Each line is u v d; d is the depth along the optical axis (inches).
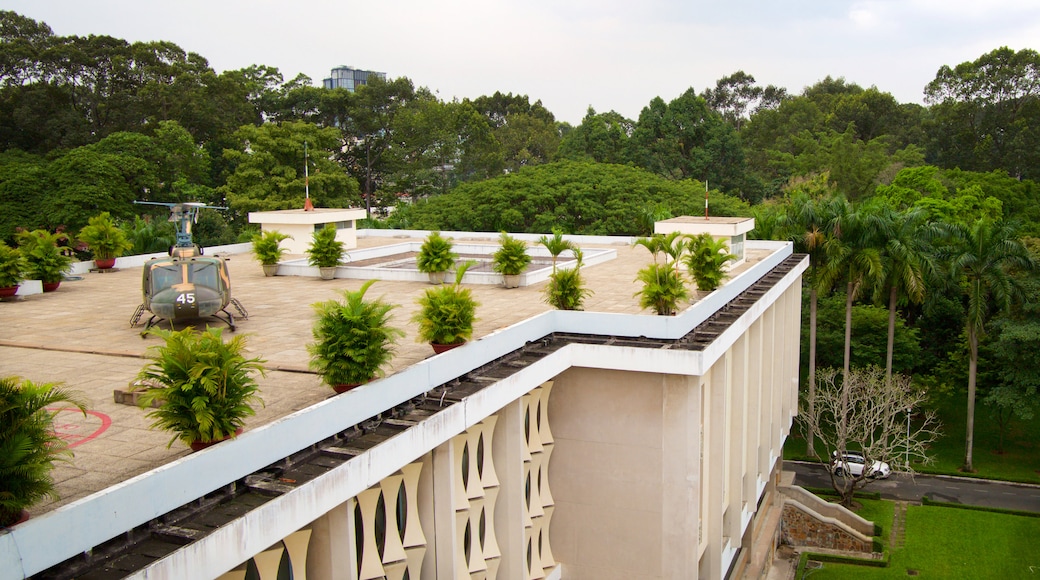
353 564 471.5
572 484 815.1
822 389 1772.9
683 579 786.8
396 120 3004.4
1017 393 1609.3
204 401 414.3
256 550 387.9
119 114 2610.7
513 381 650.2
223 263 807.7
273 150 2332.7
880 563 1291.8
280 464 458.0
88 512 342.0
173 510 400.8
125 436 483.5
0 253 963.3
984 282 1603.1
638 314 814.5
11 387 329.1
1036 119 3218.5
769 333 1207.6
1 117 2453.2
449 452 576.4
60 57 2578.7
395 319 856.3
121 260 1259.8
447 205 2455.7
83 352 702.5
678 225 1227.2
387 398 543.5
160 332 436.8
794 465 1705.2
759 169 3602.4
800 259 1525.6
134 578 327.6
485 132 3166.8
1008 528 1390.3
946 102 3432.6
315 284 1117.7
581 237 1670.8
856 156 2955.2
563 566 829.8
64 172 2012.8
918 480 1625.2
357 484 460.1
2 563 308.2
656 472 784.3
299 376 619.8
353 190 2477.9
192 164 2405.3
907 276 1611.7
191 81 2765.7
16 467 319.6
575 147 3265.3
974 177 2773.1
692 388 761.0
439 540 589.3
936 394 1856.5
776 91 4899.1
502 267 1069.1
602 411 795.4
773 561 1317.7
